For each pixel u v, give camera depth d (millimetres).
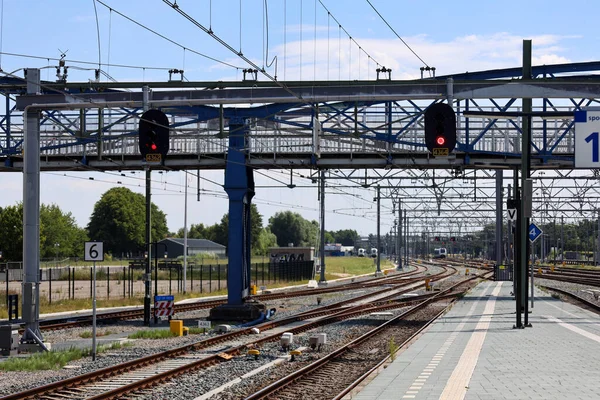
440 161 38625
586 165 26203
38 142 27891
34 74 29188
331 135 35969
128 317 38938
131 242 152750
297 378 19203
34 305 26094
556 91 27953
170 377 19672
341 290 65188
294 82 30047
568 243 180000
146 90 28328
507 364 18953
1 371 21016
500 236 73188
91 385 18547
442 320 33219
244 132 36594
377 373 18344
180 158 38562
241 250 37000
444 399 14117
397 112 37344
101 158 37938
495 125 39812
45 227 136125
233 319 36312
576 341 24359
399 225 114062
